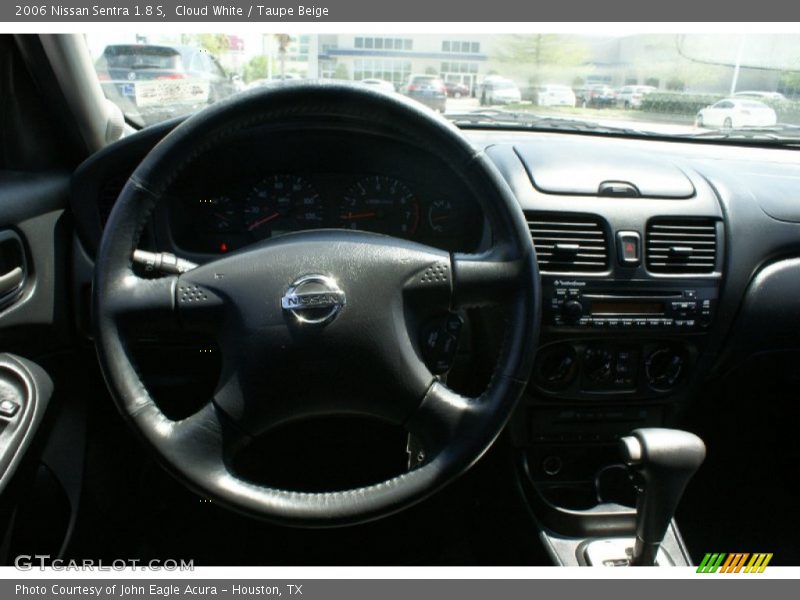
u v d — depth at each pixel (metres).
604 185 1.41
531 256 0.98
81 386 1.49
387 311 0.98
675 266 1.43
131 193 0.94
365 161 1.38
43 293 1.29
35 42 1.27
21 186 1.26
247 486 0.94
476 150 0.98
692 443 1.16
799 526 1.84
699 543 1.76
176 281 0.97
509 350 0.98
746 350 1.52
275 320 0.96
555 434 1.55
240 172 1.37
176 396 1.50
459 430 0.96
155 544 1.72
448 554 1.78
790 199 1.50
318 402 0.99
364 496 0.93
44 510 1.35
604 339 1.45
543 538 1.50
